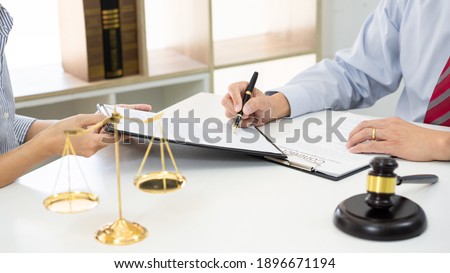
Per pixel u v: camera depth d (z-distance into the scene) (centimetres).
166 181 94
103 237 94
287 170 122
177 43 269
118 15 229
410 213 95
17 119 160
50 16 252
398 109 179
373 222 93
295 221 99
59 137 120
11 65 247
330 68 173
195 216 102
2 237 96
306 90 160
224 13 296
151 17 275
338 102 170
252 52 275
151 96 280
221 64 256
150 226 98
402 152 126
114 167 124
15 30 245
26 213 104
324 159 125
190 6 255
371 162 96
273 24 300
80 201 93
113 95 234
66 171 122
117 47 232
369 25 180
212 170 122
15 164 118
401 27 172
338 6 285
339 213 97
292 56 274
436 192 109
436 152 124
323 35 296
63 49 242
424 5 166
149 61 259
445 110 162
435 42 165
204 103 164
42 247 93
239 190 112
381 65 176
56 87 222
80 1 222
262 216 101
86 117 124
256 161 127
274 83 298
